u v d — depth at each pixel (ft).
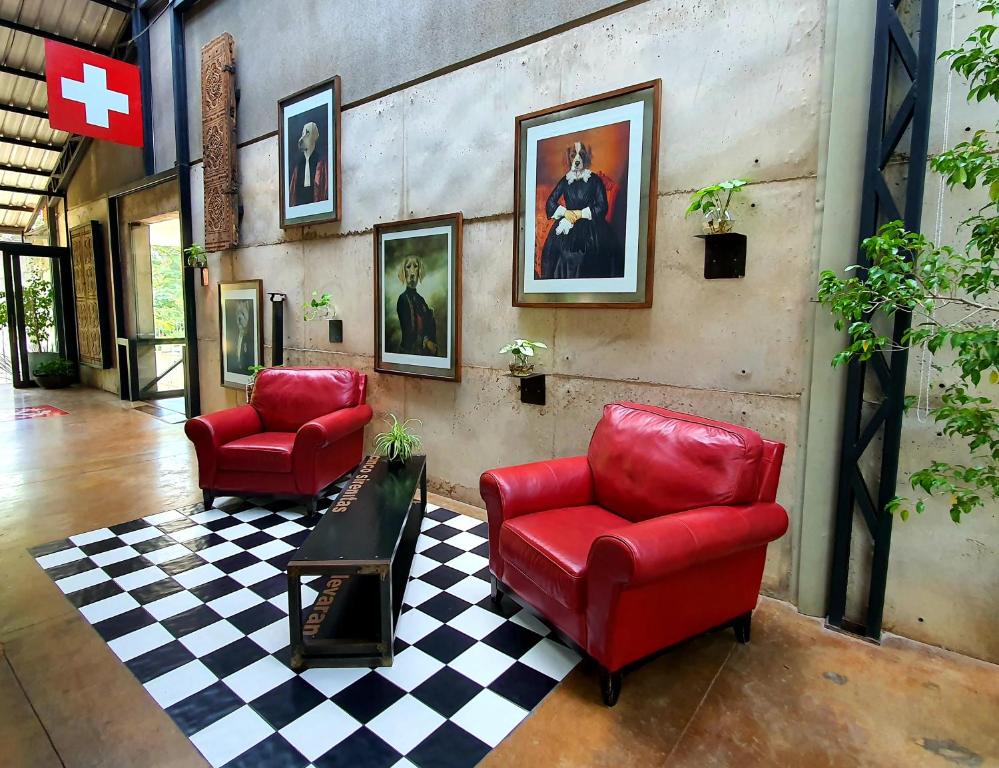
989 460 6.86
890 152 7.05
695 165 8.70
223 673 6.76
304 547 7.11
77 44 23.13
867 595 7.80
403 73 12.87
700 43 8.52
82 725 5.92
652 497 7.47
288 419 13.38
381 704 6.28
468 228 11.93
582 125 9.75
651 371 9.49
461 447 12.65
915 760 5.57
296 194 15.65
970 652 7.17
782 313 8.08
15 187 29.86
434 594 8.71
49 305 30.09
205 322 20.25
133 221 24.23
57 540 10.50
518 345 10.25
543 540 7.15
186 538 10.64
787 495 8.29
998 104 6.51
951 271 5.76
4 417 21.42
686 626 6.68
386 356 13.84
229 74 17.40
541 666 6.98
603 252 9.66
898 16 6.98
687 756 5.60
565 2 10.00
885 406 7.26
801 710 6.25
